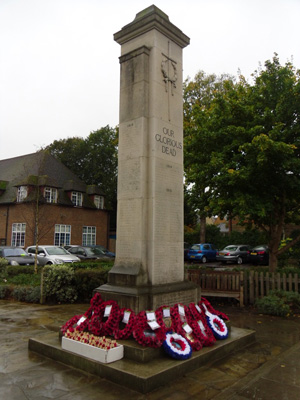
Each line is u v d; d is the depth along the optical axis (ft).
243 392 13.20
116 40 22.68
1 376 14.35
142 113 19.95
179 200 21.25
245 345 19.29
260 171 32.71
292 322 25.29
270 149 30.04
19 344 19.02
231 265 82.58
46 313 27.96
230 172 31.60
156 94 20.39
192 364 15.33
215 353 16.88
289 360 16.79
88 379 14.19
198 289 20.98
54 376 14.42
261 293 31.01
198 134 37.55
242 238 106.11
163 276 19.40
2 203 94.68
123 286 18.39
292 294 28.94
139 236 18.98
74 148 134.92
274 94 36.19
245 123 35.88
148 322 16.07
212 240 112.37
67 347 16.17
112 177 133.28
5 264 43.27
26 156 114.62
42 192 90.79
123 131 20.75
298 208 39.27
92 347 15.15
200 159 38.24
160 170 19.99
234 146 34.99
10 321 24.99
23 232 90.12
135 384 13.21
